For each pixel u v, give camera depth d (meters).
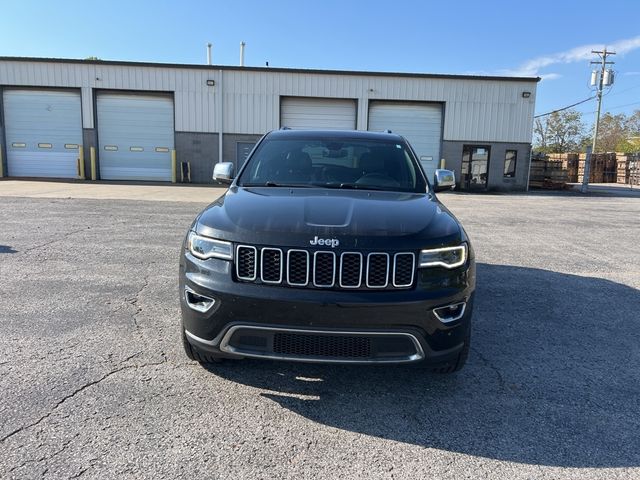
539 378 3.55
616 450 2.69
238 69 23.48
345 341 2.86
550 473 2.48
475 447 2.69
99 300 4.95
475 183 24.52
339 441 2.71
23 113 23.88
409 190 4.12
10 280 5.59
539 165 26.75
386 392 3.28
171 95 23.91
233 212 3.23
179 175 24.20
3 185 19.39
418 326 2.87
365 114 23.94
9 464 2.38
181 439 2.65
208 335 3.00
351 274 2.86
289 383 3.35
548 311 5.09
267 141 4.71
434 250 2.96
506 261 7.39
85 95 23.52
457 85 23.86
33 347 3.76
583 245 8.91
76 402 2.97
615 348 4.15
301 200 3.46
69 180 23.50
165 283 5.61
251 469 2.43
